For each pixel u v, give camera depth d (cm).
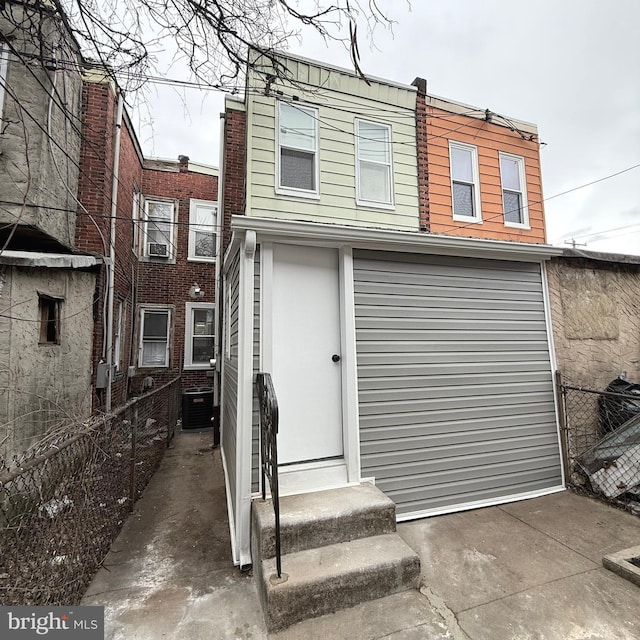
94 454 258
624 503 358
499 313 406
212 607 224
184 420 769
